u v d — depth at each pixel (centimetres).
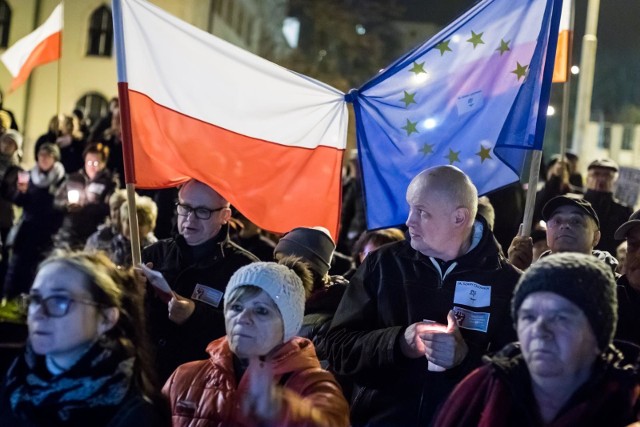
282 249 477
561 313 262
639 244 455
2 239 1054
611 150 3522
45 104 3297
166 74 519
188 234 499
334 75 3928
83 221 938
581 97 1567
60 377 285
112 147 1078
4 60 1060
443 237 398
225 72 531
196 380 357
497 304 393
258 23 3953
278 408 317
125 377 287
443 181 398
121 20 508
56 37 1044
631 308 450
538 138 474
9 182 990
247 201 527
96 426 280
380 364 387
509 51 493
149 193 975
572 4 616
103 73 3319
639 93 3434
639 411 271
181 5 3300
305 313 468
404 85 521
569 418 262
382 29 3919
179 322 464
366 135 526
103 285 293
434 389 387
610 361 271
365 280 415
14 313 828
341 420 333
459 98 504
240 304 345
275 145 534
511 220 847
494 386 273
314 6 3922
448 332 362
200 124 523
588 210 473
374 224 519
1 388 298
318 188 538
